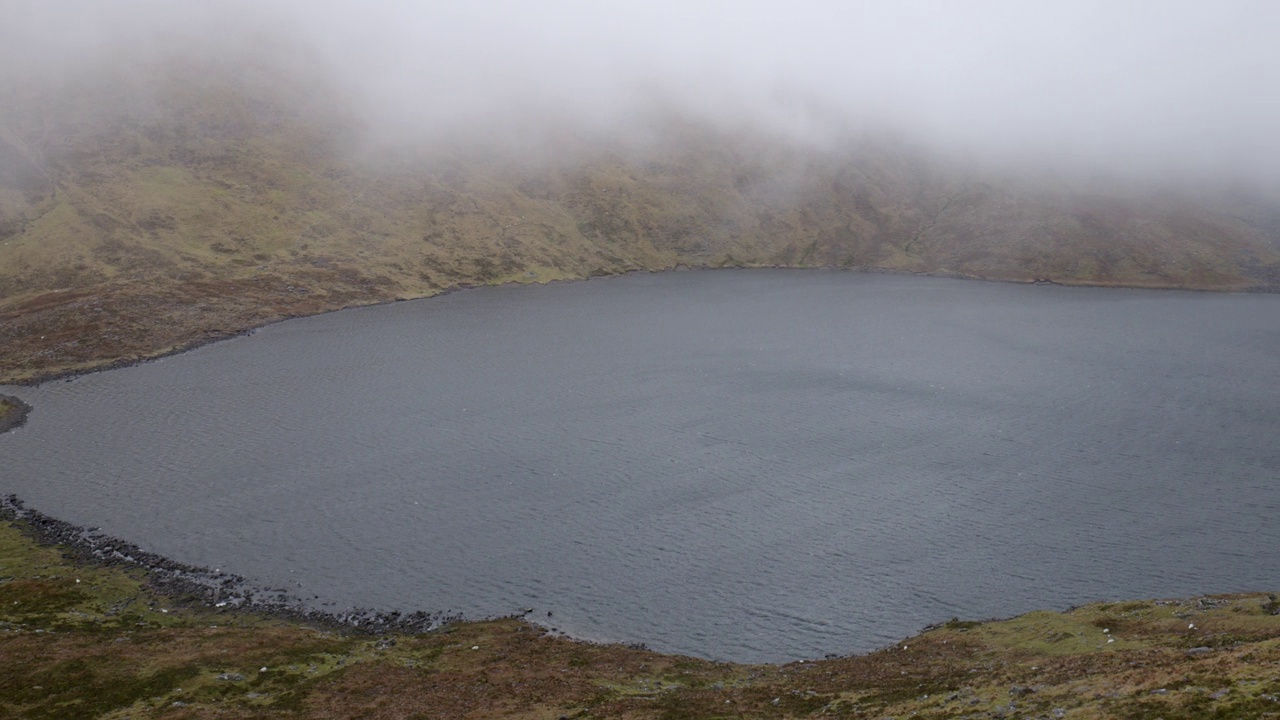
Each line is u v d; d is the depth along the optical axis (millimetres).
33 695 66000
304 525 108000
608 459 132500
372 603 89125
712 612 87312
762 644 81125
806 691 66625
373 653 76625
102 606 86188
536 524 108750
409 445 139000
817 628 83875
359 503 115062
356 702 65125
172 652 74000
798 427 149000
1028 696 54156
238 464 129500
